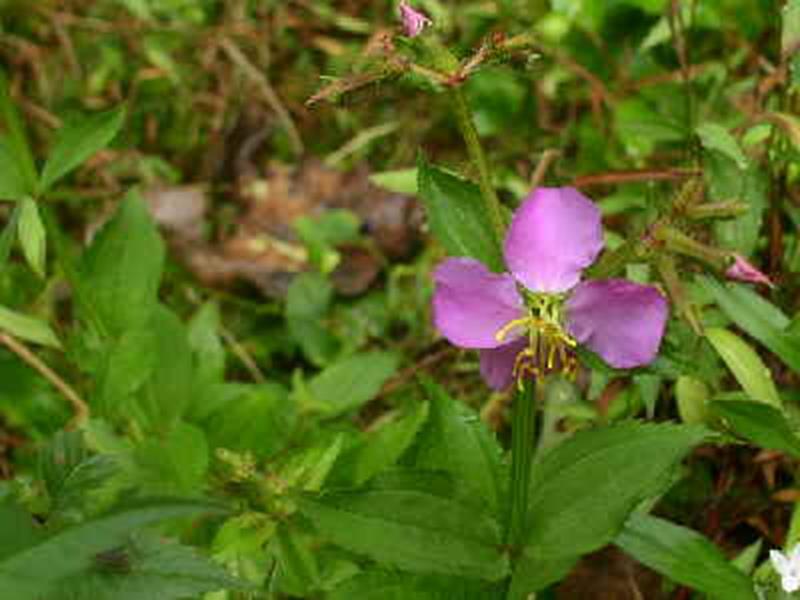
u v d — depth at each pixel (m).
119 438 0.31
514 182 0.40
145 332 0.31
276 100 0.48
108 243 0.33
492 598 0.24
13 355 0.37
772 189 0.32
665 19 0.38
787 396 0.30
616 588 0.30
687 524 0.31
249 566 0.26
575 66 0.42
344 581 0.24
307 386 0.35
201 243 0.45
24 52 0.50
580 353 0.22
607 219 0.37
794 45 0.27
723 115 0.38
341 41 0.51
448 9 0.47
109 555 0.20
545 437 0.31
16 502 0.22
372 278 0.43
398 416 0.36
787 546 0.26
